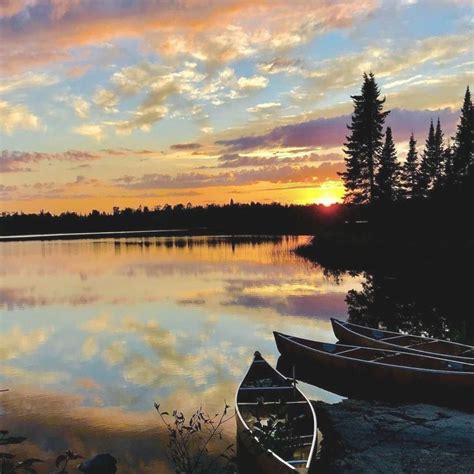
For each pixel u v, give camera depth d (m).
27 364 13.08
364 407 8.64
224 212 121.31
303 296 22.59
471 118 47.69
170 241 82.25
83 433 8.38
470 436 7.25
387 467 6.41
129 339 15.69
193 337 15.58
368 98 45.34
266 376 9.48
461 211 37.59
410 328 15.47
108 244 78.44
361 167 45.91
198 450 7.48
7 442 4.49
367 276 28.41
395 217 42.69
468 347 11.18
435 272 27.97
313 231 91.12
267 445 6.28
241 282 28.19
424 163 57.16
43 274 36.53
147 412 9.30
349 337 13.02
